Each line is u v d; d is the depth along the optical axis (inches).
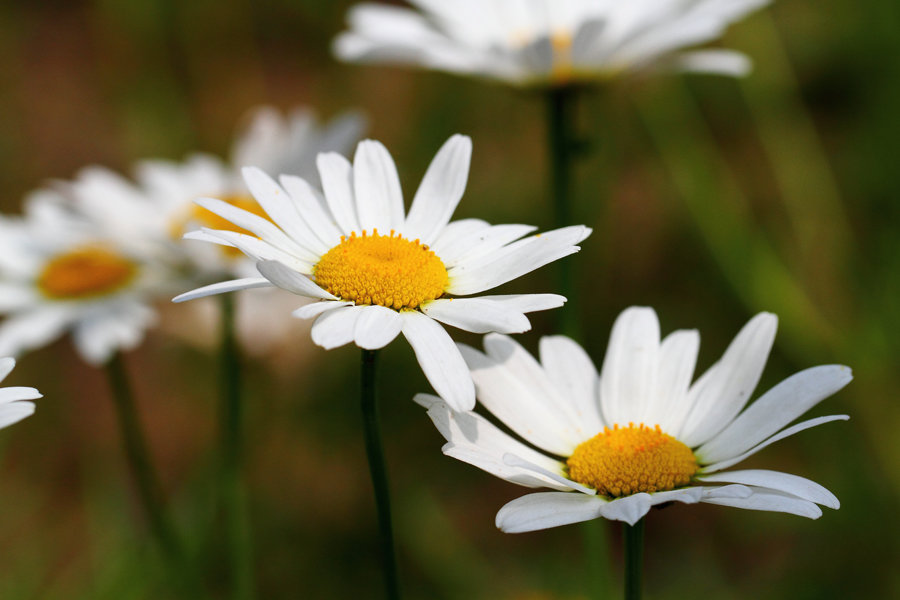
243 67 31.4
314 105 31.1
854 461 20.9
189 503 20.9
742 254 21.8
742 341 15.4
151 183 21.6
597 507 14.7
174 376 27.0
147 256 19.0
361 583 21.3
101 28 31.9
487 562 21.9
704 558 21.3
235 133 30.4
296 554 21.8
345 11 32.2
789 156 23.7
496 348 15.6
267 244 15.1
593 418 15.4
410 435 23.6
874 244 24.8
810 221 23.8
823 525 20.7
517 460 14.5
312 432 23.9
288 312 23.6
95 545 20.9
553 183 18.6
